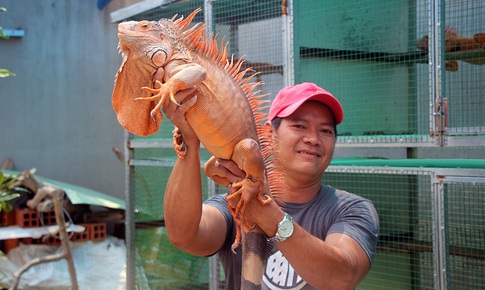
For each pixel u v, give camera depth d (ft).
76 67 14.20
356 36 7.47
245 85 3.41
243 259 3.44
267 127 3.52
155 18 8.70
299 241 3.39
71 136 14.11
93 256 11.15
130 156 9.18
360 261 3.73
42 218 10.96
